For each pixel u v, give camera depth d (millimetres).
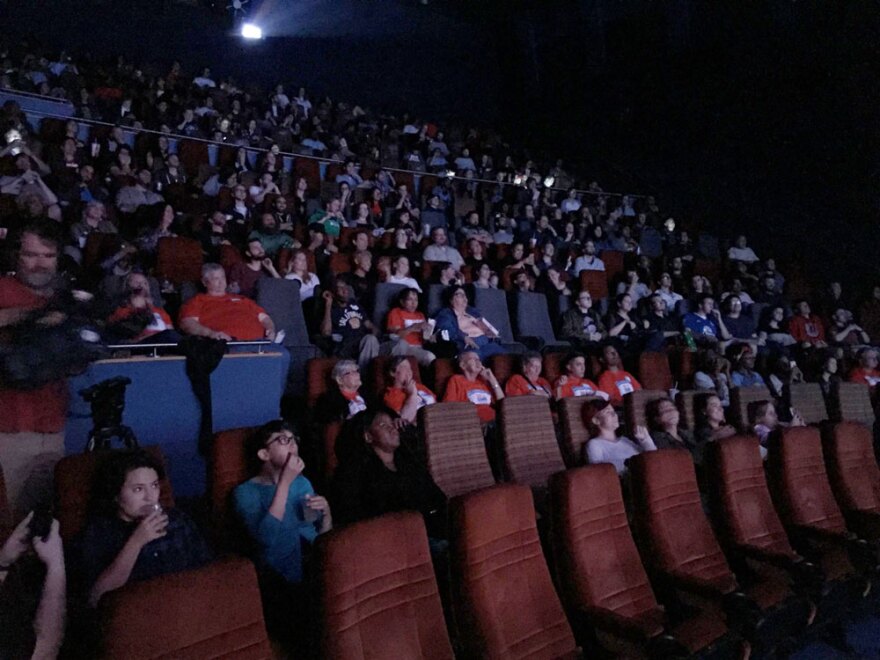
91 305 1906
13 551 1343
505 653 1575
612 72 9797
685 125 8836
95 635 1082
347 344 3721
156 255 3875
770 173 7906
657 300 5484
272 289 3732
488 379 3570
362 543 1408
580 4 9969
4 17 7598
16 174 4289
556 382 3895
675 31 8812
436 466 2574
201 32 8953
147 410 2430
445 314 4211
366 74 10344
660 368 4555
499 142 10430
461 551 1612
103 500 1580
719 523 2467
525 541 1748
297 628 1693
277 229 4734
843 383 4465
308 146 7645
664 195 9055
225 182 5832
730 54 8266
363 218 5801
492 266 5812
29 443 1752
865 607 2535
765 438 3621
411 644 1417
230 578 1238
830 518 2814
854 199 7102
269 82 9492
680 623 1848
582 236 7055
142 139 6043
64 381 1854
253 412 2699
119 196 4719
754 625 1848
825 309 6777
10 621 1298
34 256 1780
